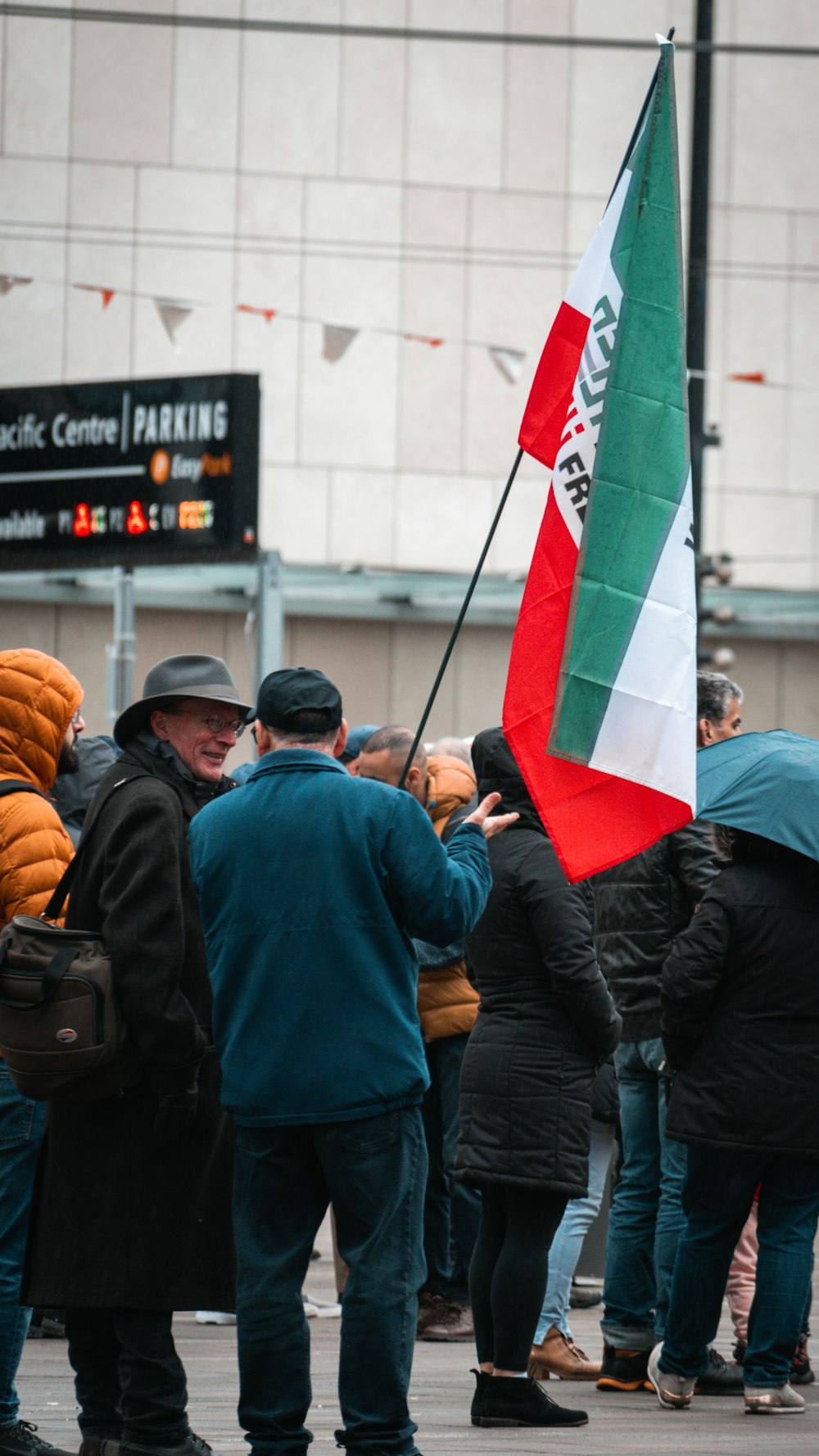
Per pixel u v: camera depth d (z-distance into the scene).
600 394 10.03
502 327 42.91
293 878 8.86
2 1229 9.89
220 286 41.41
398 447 42.44
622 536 9.95
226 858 8.99
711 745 12.05
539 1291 11.10
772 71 44.06
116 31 40.78
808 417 44.44
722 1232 11.71
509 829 11.57
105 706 40.16
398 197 42.38
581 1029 11.16
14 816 9.91
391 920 8.87
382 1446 8.54
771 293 44.19
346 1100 8.66
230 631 40.91
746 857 11.67
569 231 43.16
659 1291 12.70
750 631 44.12
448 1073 14.88
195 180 41.28
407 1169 8.77
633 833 9.80
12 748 10.26
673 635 9.93
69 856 10.03
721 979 11.48
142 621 40.22
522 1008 11.28
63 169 40.53
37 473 29.77
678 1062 11.67
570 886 11.19
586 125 43.22
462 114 42.72
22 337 40.22
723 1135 11.40
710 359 44.03
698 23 30.66
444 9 42.59
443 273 42.59
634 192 10.18
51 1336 14.69
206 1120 9.48
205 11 41.31
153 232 41.00
